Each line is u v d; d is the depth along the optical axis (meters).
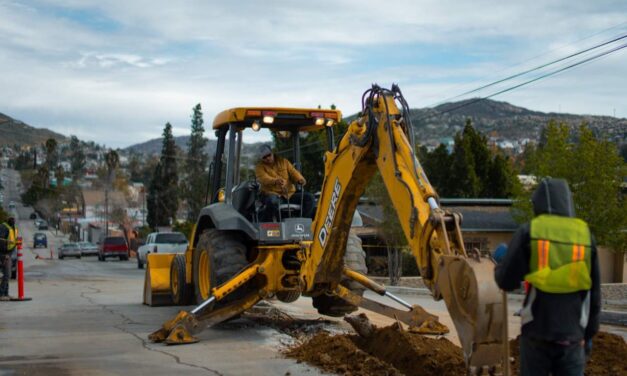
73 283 22.31
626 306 17.59
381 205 24.34
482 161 41.75
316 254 9.12
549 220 4.63
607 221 21.78
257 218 10.80
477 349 5.21
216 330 10.72
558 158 22.23
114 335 10.34
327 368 7.80
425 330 9.98
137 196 160.75
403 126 7.37
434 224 6.08
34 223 158.62
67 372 7.81
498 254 5.29
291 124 11.84
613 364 7.18
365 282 10.72
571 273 4.49
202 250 11.35
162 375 7.62
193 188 83.31
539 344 4.57
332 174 8.70
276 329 10.84
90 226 108.25
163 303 14.17
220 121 11.59
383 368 7.39
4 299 15.38
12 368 8.02
